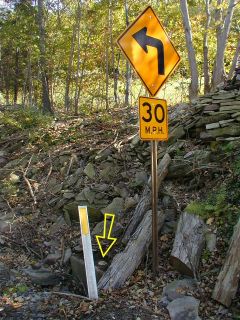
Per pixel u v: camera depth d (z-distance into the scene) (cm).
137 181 631
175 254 447
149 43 423
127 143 759
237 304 379
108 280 441
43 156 858
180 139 680
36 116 1089
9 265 532
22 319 399
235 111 654
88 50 2039
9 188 750
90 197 632
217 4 1171
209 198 519
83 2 1838
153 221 441
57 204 664
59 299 437
